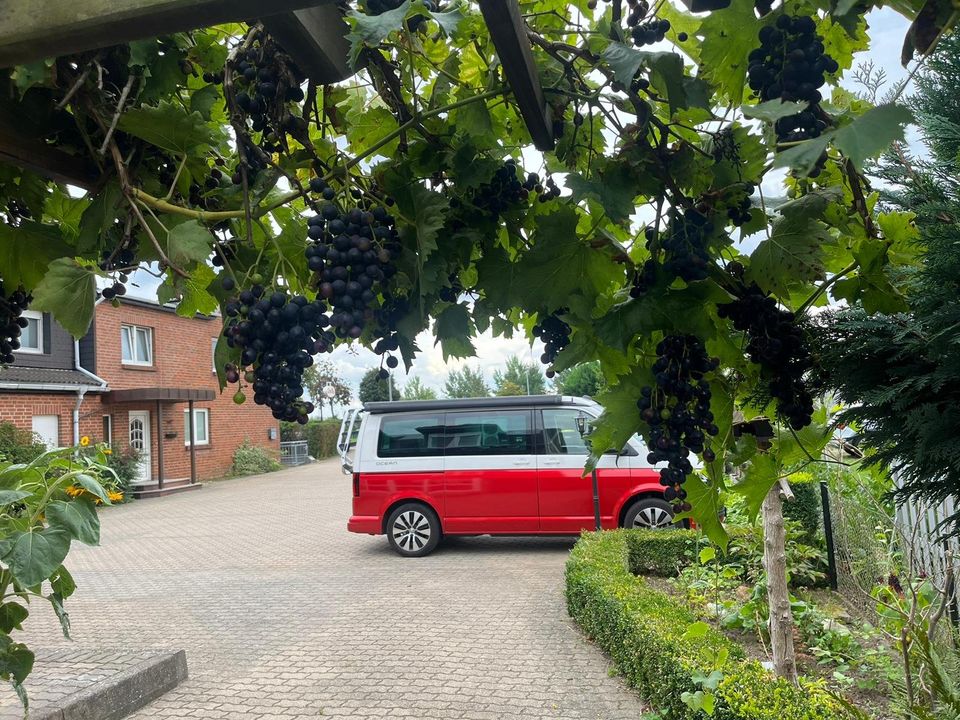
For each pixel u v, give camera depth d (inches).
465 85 72.2
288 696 210.5
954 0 43.4
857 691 189.8
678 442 60.3
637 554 350.9
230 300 56.6
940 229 51.9
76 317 57.3
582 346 66.5
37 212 75.0
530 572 365.7
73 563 434.9
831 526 283.4
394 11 52.7
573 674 219.9
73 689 189.9
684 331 59.8
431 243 58.5
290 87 62.1
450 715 193.3
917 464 53.1
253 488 871.7
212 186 71.3
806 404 59.7
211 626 286.2
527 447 418.0
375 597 326.0
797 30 49.9
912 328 51.2
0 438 605.0
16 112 61.6
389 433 431.2
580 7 74.8
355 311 55.7
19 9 44.7
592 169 64.9
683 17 72.5
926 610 143.0
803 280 60.1
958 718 108.5
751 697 143.3
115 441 780.6
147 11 42.9
